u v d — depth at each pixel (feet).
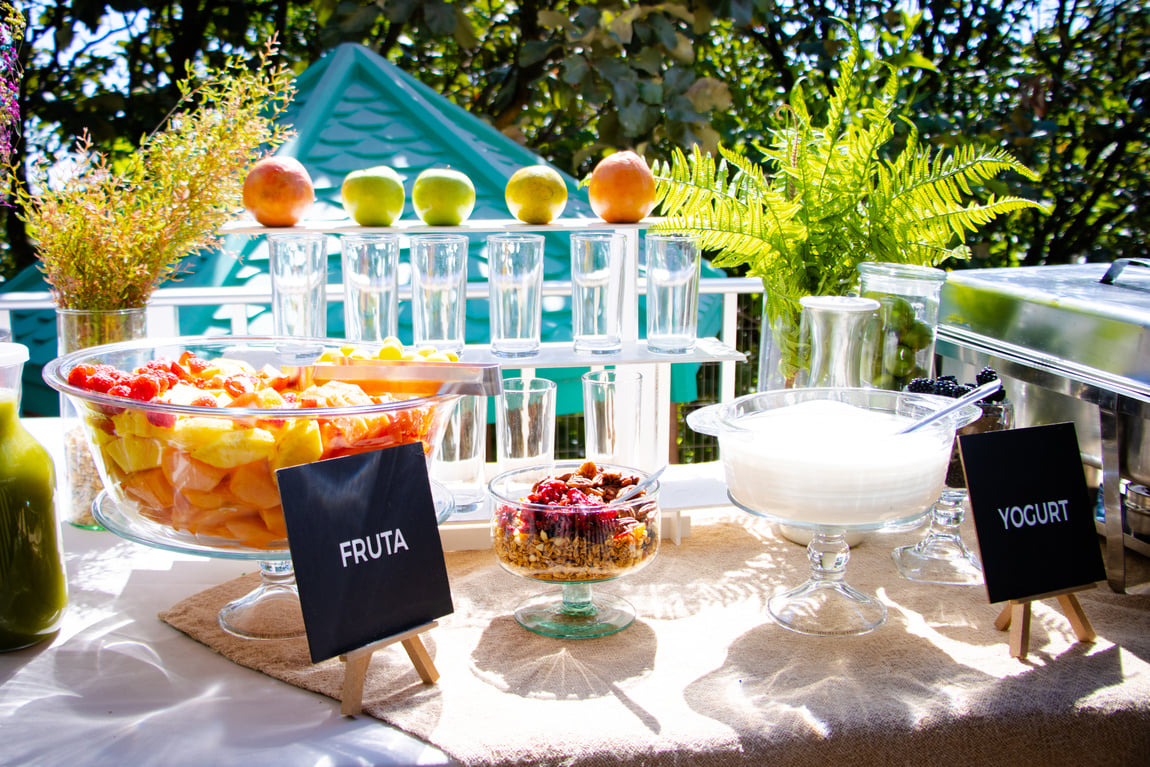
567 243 9.35
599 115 15.60
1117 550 4.19
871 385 4.65
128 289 4.38
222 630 3.63
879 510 3.49
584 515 3.55
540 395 4.27
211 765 2.81
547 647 3.62
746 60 18.21
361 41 15.30
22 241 13.92
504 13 17.80
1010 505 3.63
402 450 3.25
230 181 4.41
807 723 3.10
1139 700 3.30
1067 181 15.01
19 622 3.42
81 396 3.04
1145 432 4.12
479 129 11.48
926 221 5.16
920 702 3.25
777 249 5.02
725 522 5.09
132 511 3.32
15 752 2.85
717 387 13.19
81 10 13.92
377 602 3.12
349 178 4.54
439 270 4.23
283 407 3.08
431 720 3.06
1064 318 4.39
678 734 3.02
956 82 15.10
